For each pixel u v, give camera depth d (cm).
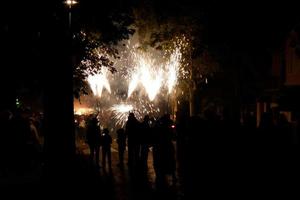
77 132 3578
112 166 2230
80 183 1570
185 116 1948
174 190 1578
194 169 1830
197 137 1806
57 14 1564
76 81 2203
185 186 1633
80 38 2023
